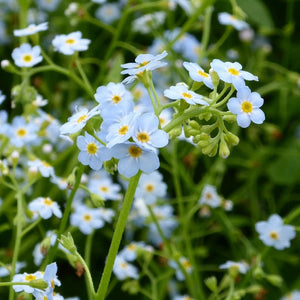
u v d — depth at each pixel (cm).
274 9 51
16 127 38
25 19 42
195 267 38
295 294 40
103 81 43
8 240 43
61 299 31
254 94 29
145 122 28
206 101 30
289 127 48
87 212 38
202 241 42
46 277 30
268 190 45
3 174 35
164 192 38
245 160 46
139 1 45
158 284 41
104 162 30
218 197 40
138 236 43
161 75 46
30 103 38
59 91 46
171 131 30
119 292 42
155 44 46
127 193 30
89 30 49
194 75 30
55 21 48
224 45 50
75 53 37
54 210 35
